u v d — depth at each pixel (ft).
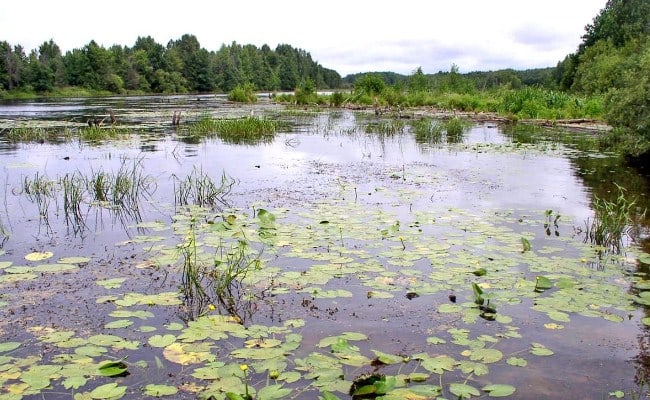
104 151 37.60
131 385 8.49
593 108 67.41
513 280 13.17
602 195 23.25
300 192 23.56
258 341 9.96
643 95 30.42
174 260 14.47
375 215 19.16
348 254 14.97
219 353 9.53
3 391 8.16
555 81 173.78
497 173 28.94
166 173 28.63
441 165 31.96
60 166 30.76
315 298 12.07
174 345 9.77
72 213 19.86
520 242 16.20
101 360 9.30
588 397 8.35
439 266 14.07
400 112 81.00
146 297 11.97
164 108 96.48
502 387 8.39
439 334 10.41
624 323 10.98
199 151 38.22
